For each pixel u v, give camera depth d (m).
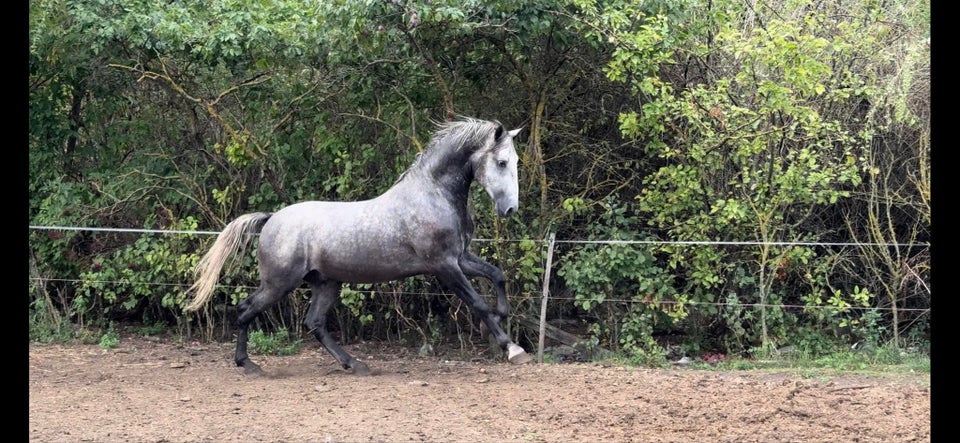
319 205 7.92
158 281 10.02
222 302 10.34
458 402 6.82
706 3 9.13
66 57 9.70
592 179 9.65
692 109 8.42
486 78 9.48
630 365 8.66
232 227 7.96
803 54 8.27
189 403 6.87
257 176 10.20
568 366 8.45
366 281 7.80
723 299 9.36
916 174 9.05
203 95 10.03
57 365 8.61
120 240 10.33
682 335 9.91
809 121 8.62
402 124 9.55
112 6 9.30
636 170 9.62
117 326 10.86
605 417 6.34
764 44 8.36
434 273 7.64
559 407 6.62
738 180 9.16
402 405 6.72
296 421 6.25
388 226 7.59
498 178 7.36
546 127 9.60
